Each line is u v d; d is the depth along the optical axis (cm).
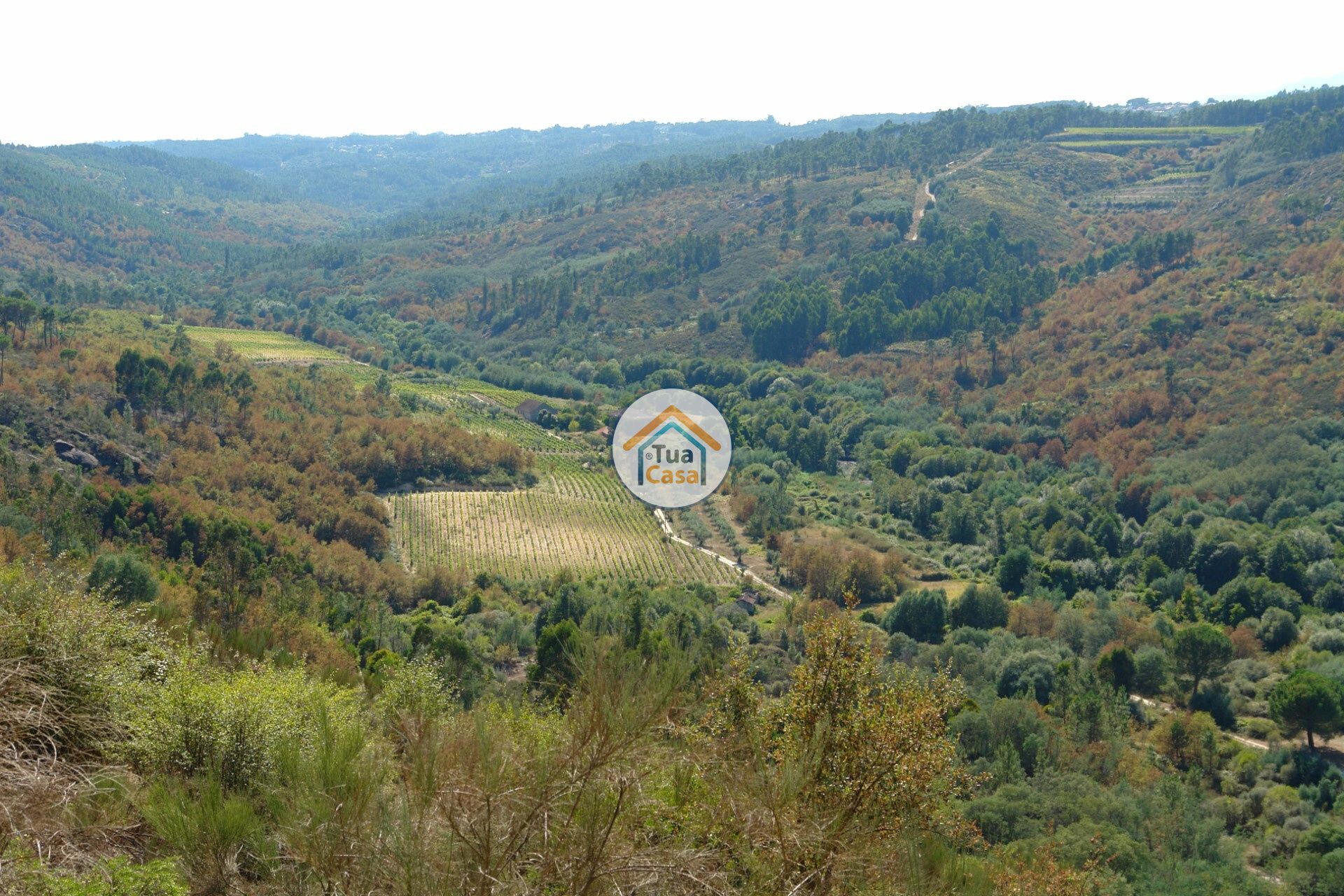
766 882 491
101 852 495
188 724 625
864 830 559
